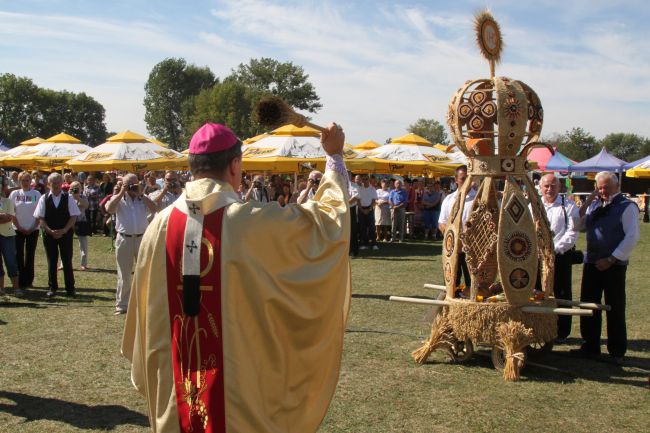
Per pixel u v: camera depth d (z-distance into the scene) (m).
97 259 14.44
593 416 5.09
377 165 18.72
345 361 6.47
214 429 2.41
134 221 8.63
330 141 2.92
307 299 2.58
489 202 6.63
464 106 6.22
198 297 2.45
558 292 7.32
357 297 9.97
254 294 2.46
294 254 2.56
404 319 8.40
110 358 6.57
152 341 2.58
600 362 6.66
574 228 7.18
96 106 96.00
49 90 87.50
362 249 17.06
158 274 2.57
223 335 2.43
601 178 6.63
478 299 6.29
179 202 2.62
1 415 5.04
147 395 2.65
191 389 2.46
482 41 6.34
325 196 2.81
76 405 5.27
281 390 2.53
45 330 7.73
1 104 84.06
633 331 7.94
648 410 5.23
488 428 4.82
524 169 6.23
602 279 6.71
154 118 101.38
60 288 10.81
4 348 6.91
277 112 2.89
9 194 10.82
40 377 5.95
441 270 13.20
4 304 9.35
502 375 6.10
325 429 4.78
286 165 15.89
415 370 6.23
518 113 6.00
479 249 6.32
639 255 15.69
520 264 6.05
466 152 6.30
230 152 2.62
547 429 4.82
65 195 10.04
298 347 2.59
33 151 24.84
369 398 5.44
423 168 21.72
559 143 79.62
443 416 5.05
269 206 2.56
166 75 100.38
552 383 5.90
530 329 5.98
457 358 6.50
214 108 71.88
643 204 29.98
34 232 10.78
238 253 2.45
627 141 92.25
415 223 20.42
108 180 20.44
